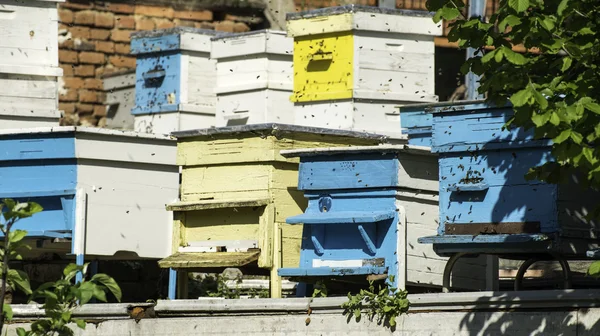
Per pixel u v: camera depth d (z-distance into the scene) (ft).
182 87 109.70
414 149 69.41
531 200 64.80
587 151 52.85
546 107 52.39
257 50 102.17
